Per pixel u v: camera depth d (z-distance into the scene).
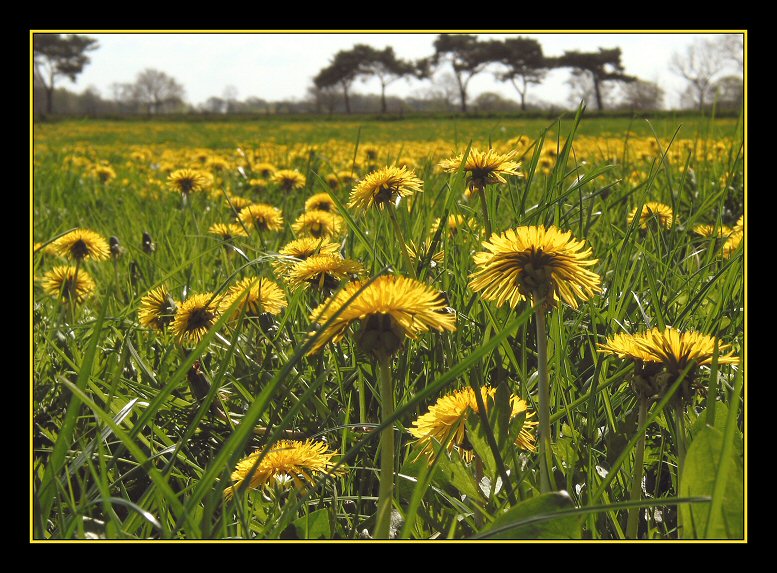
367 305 1.17
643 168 5.93
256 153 10.43
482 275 1.36
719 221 2.83
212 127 49.97
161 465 1.82
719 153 5.28
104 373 2.26
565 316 2.42
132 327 2.39
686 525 1.13
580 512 1.03
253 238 3.74
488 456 1.36
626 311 2.34
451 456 1.39
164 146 23.11
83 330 2.71
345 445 1.75
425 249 2.53
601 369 1.94
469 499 1.36
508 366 2.09
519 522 1.04
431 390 1.12
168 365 2.49
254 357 2.31
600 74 77.12
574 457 1.51
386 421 1.11
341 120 66.69
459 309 2.40
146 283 3.45
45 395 2.20
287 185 4.94
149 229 4.67
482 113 55.19
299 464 1.46
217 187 7.10
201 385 1.95
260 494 1.51
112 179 8.94
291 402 2.00
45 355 2.41
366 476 1.79
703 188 4.11
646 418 1.33
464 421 1.37
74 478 1.75
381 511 1.19
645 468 1.70
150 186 7.99
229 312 1.37
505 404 1.38
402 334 1.17
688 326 2.26
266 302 2.18
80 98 117.75
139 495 1.77
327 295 2.07
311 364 2.21
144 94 119.50
